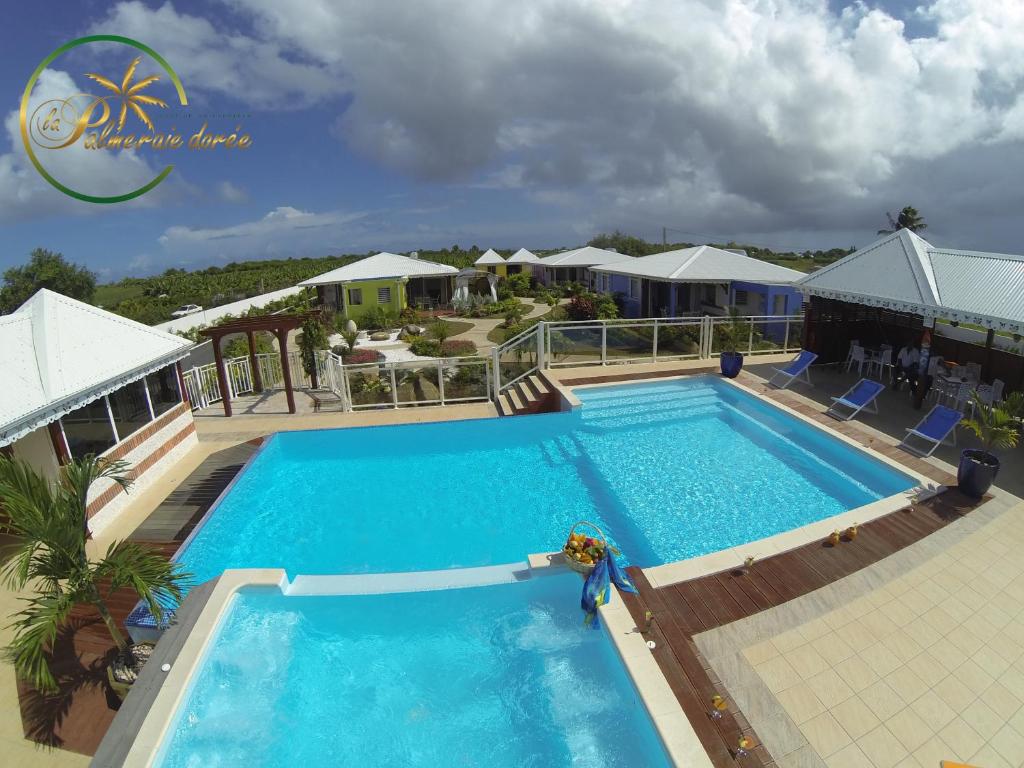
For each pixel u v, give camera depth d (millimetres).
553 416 12414
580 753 5113
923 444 10234
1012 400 8367
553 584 7102
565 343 15461
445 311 43062
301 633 6578
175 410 11141
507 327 33375
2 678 5926
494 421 12422
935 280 11523
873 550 7129
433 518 9203
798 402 12664
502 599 6957
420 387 15047
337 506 9641
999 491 8500
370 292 39906
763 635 5762
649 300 31422
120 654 5949
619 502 9445
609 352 15891
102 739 5074
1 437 6980
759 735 4664
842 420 11508
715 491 9688
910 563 6867
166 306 49844
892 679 5250
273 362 16844
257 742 5332
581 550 6840
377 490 10188
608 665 5949
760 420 12570
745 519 8812
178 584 7164
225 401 13508
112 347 9703
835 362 15492
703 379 15047
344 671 6113
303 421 13078
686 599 6305
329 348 24531
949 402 11727
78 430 8766
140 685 5484
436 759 5223
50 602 5363
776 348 17156
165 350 10688
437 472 10820
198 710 5586
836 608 6145
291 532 8867
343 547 8438
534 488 10047
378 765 5195
